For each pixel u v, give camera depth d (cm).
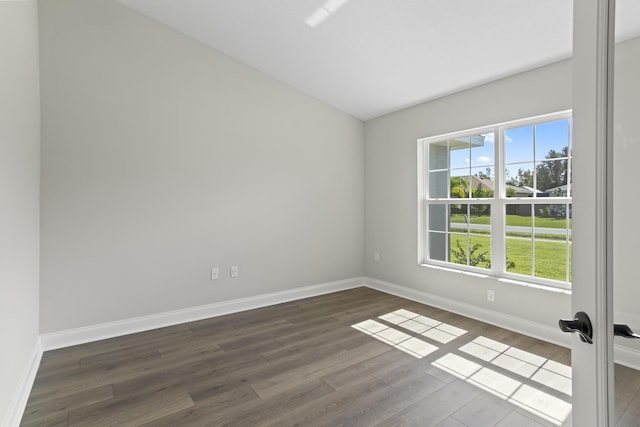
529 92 287
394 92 367
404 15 250
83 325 278
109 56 287
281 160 387
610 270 75
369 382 216
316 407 190
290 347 268
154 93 308
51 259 265
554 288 277
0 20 159
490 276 322
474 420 178
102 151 285
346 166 446
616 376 76
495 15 231
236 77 354
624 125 76
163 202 314
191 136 328
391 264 426
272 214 382
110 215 289
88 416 183
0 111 158
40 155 259
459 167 355
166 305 317
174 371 231
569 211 271
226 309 350
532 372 225
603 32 75
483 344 270
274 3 267
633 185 77
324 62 337
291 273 398
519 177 304
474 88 330
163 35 312
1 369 156
